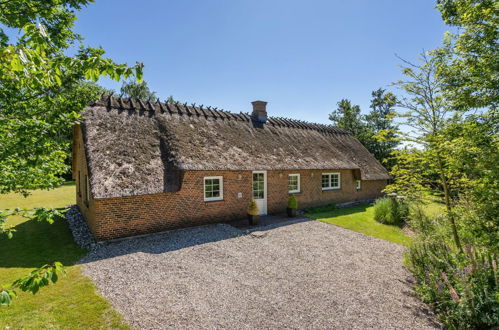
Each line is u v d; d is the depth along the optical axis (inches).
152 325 167.8
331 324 174.1
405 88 241.6
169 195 382.3
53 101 187.5
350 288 224.7
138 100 461.7
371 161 802.2
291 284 229.0
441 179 242.8
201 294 207.9
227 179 451.5
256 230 400.5
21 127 151.4
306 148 623.2
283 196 544.7
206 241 339.9
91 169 327.0
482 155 176.6
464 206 213.9
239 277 240.1
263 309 189.5
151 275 238.5
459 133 205.0
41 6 201.8
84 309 183.0
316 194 612.4
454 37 212.4
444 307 189.6
